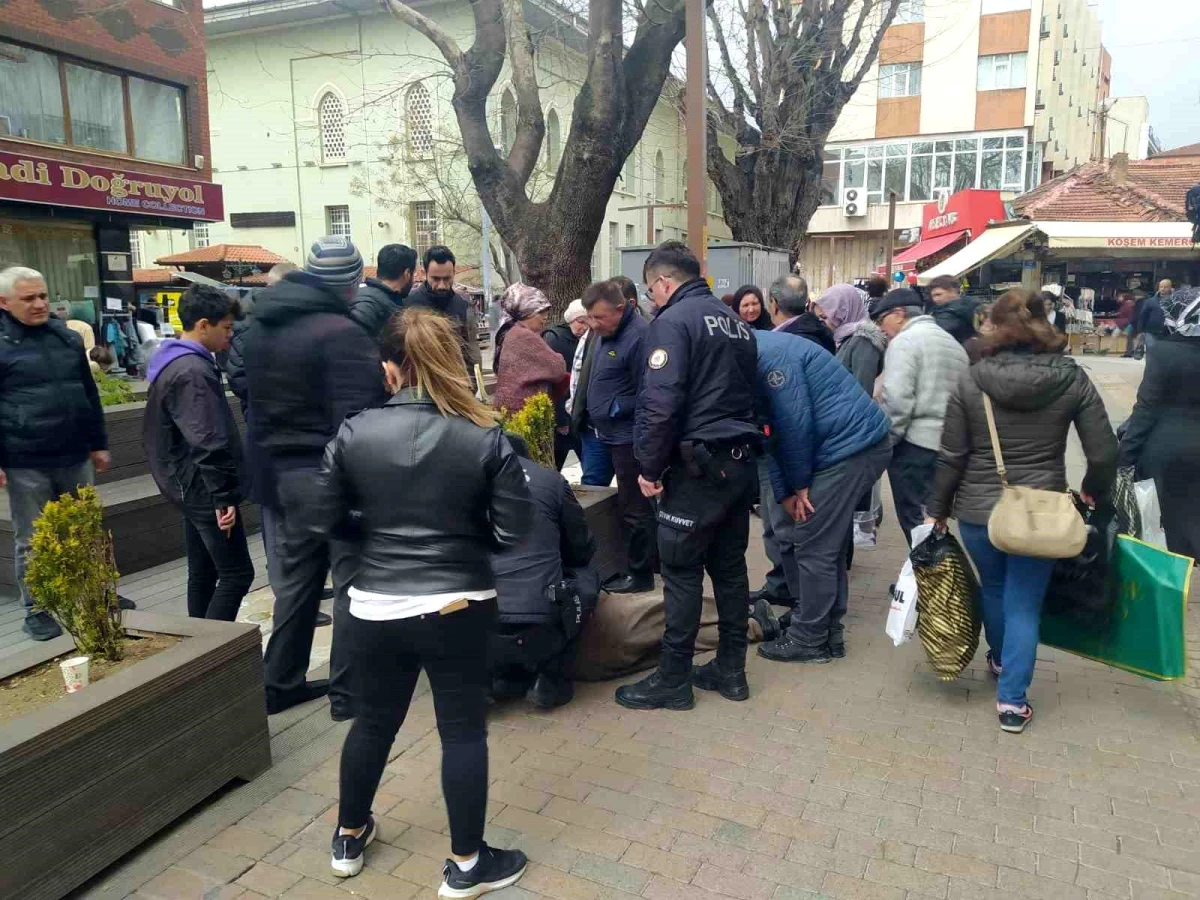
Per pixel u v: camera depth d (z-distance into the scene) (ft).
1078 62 144.36
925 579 12.35
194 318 12.52
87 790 8.41
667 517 11.74
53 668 10.03
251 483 11.73
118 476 21.94
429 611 7.68
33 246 58.85
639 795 10.16
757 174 54.95
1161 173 83.35
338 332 10.85
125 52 61.41
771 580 16.78
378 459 7.69
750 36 51.65
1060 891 8.44
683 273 12.01
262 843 9.32
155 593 17.48
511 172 28.99
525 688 12.53
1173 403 14.05
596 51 27.04
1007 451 11.21
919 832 9.39
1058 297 62.95
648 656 13.50
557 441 19.58
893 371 15.53
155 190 63.36
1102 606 11.87
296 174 98.94
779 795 10.14
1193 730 11.60
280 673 12.17
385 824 9.67
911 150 113.60
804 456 13.02
